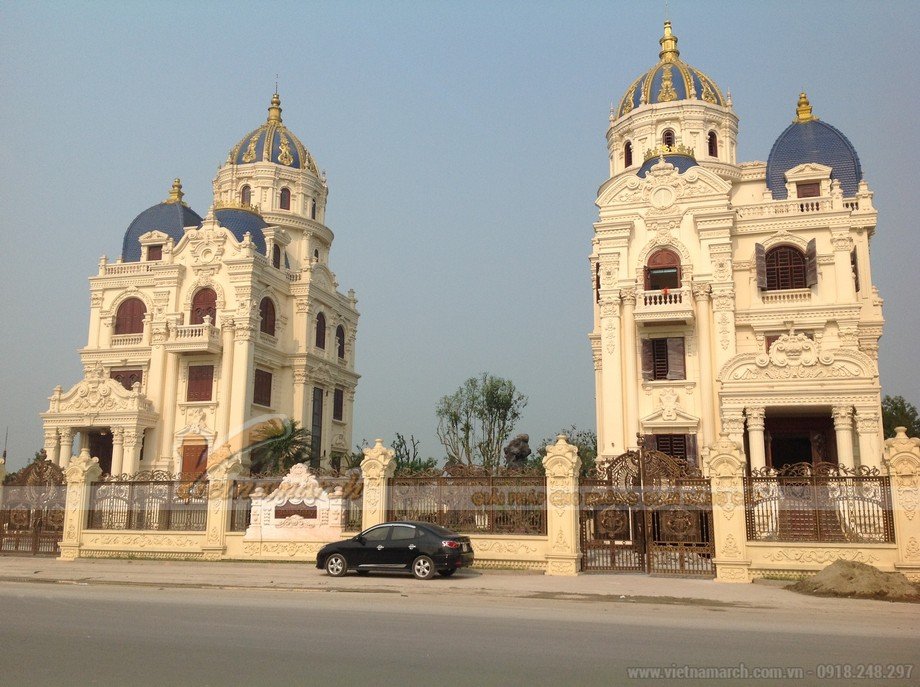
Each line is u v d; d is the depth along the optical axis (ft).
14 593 57.52
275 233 173.99
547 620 44.68
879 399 96.63
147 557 83.61
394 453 79.92
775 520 67.56
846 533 66.03
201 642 36.76
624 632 40.63
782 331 118.62
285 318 170.40
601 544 73.15
